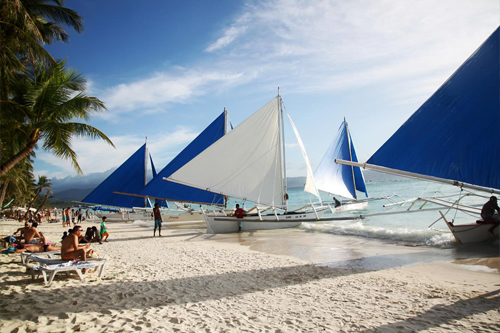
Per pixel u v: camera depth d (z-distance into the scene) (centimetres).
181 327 447
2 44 1276
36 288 634
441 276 727
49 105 1349
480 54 859
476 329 443
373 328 451
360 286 668
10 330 420
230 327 452
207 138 2416
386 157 1004
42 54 1315
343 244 1247
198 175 1853
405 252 1023
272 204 1797
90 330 427
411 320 479
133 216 3138
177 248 1245
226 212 2173
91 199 2812
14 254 1043
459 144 884
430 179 923
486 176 831
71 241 754
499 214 1041
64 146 1380
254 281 718
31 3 1577
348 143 2605
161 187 2391
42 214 6084
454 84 904
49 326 437
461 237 1060
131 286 665
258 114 1825
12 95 1419
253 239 1510
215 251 1150
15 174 2817
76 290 624
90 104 1396
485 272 743
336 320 482
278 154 1819
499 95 825
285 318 491
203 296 602
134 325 447
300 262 925
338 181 2642
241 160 1834
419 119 962
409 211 1420
